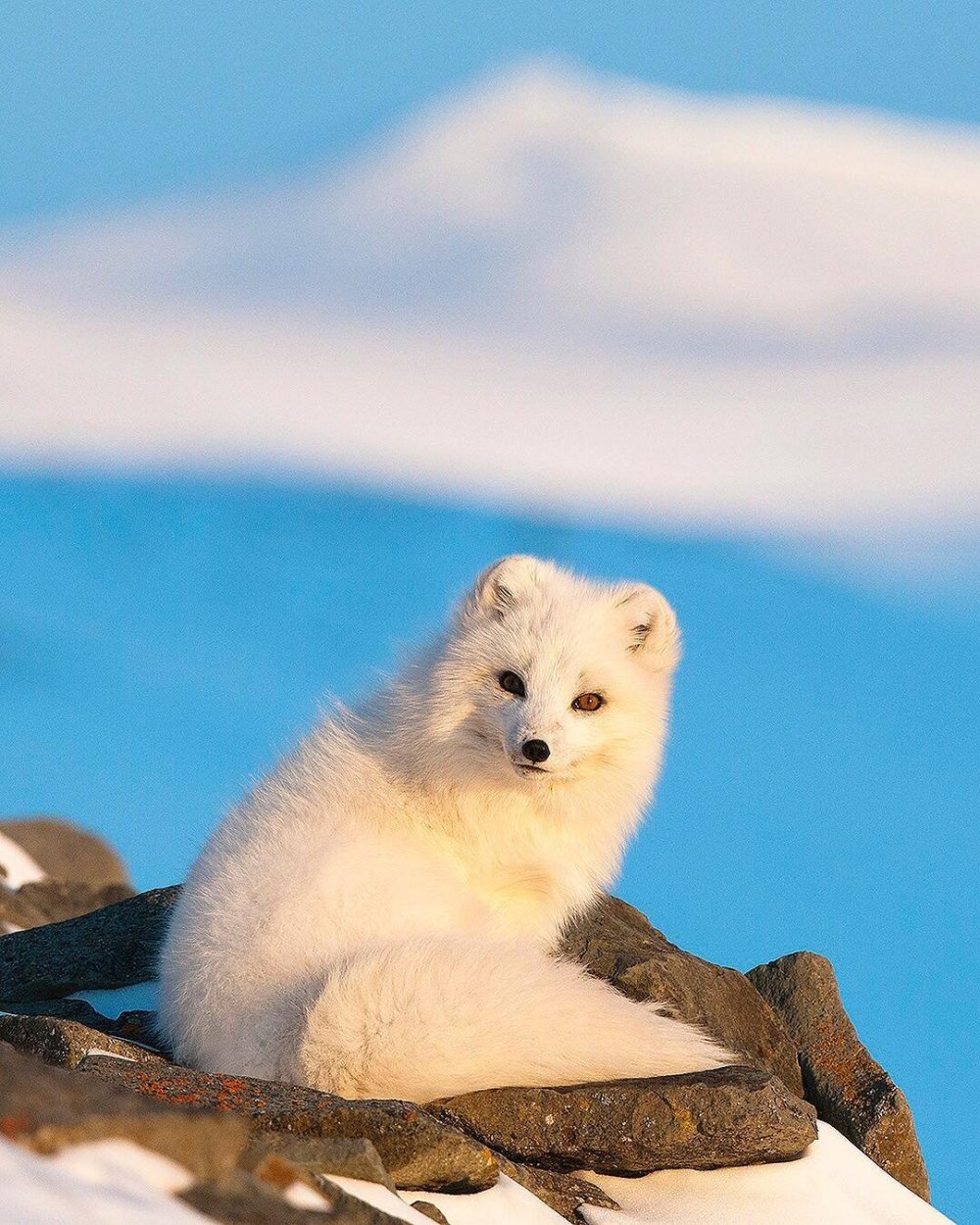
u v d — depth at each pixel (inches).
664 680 470.6
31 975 515.5
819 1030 482.3
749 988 480.4
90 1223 179.3
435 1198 314.0
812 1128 376.8
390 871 399.2
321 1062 349.1
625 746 452.1
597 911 505.0
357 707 466.6
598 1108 359.3
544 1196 344.5
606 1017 370.6
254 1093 323.6
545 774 428.8
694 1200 362.0
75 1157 205.5
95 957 521.3
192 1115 225.5
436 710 440.8
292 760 453.1
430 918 394.6
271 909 385.7
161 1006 419.2
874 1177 390.9
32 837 942.4
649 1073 375.6
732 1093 365.4
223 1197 216.4
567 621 448.1
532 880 450.3
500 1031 357.4
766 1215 359.6
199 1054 382.0
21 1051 357.4
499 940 386.0
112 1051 354.0
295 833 413.7
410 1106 318.7
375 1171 287.3
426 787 438.6
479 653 445.7
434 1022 351.3
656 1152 361.4
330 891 388.5
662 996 455.5
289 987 369.4
